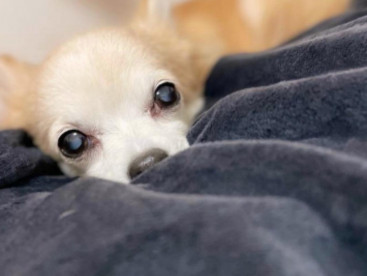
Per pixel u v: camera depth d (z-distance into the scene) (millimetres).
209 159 105
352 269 79
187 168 107
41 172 157
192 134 157
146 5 276
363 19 149
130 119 201
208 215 87
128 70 202
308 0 394
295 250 80
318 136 111
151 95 206
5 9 263
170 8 290
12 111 242
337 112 108
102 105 197
